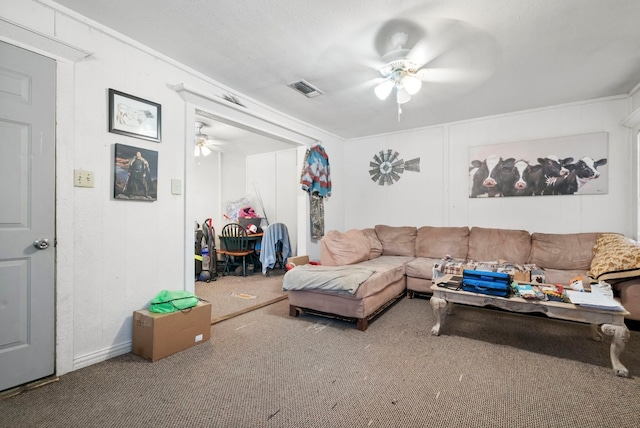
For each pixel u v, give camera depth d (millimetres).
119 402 1547
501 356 2049
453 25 1979
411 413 1456
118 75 2092
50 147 1765
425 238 3961
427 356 2051
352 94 3129
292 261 3707
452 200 4066
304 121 4000
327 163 4398
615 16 1880
